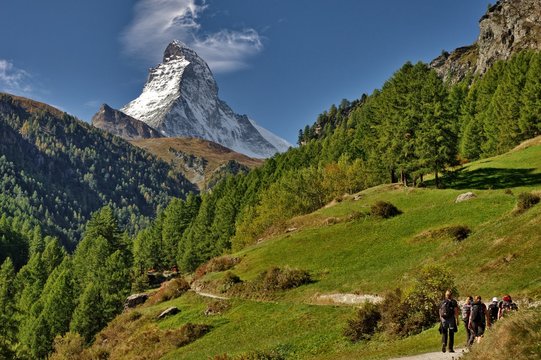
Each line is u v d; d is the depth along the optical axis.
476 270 34.56
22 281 146.88
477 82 161.38
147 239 162.25
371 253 53.97
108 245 137.88
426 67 94.12
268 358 33.59
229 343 42.69
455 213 57.22
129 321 64.31
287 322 42.38
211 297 59.84
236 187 170.75
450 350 21.97
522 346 15.30
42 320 94.38
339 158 126.06
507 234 37.97
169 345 48.41
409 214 62.75
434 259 41.66
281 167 166.25
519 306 25.55
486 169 81.12
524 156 82.06
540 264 30.81
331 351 32.28
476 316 20.98
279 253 65.88
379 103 100.44
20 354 73.31
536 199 43.53
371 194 79.62
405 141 82.31
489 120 111.50
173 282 72.00
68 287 104.06
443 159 77.25
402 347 26.56
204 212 151.00
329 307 42.50
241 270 65.81
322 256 58.69
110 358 54.09
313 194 104.25
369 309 33.53
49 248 165.00
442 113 78.00
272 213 103.56
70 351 71.56
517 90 103.88
